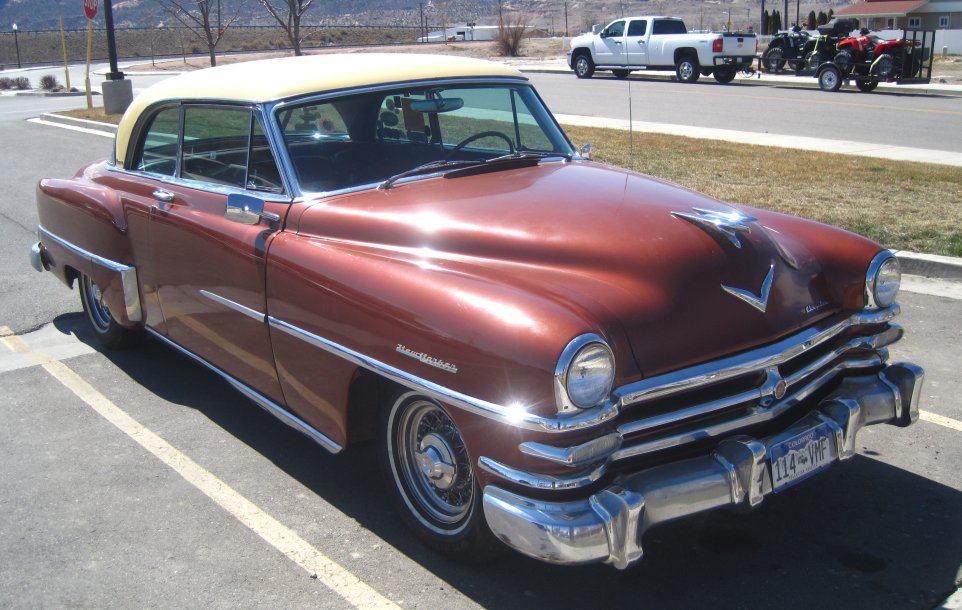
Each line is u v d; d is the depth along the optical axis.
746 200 9.47
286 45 64.56
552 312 3.11
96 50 66.19
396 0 126.00
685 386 3.20
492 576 3.61
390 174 4.43
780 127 16.41
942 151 13.38
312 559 3.76
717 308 3.40
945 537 3.81
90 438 4.89
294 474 4.47
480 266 3.58
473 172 4.44
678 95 22.95
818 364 3.63
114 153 5.71
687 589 3.50
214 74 4.95
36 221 10.20
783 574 3.59
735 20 94.75
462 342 3.20
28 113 23.05
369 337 3.57
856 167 11.65
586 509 3.02
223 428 4.99
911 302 6.70
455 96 4.79
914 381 3.87
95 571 3.70
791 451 3.43
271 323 4.14
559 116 18.14
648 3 133.00
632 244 3.50
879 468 4.39
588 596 3.47
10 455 4.71
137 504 4.21
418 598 3.48
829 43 26.45
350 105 4.46
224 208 4.55
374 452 4.70
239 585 3.59
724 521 3.98
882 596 3.44
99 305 6.07
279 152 4.26
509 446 3.09
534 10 129.88
